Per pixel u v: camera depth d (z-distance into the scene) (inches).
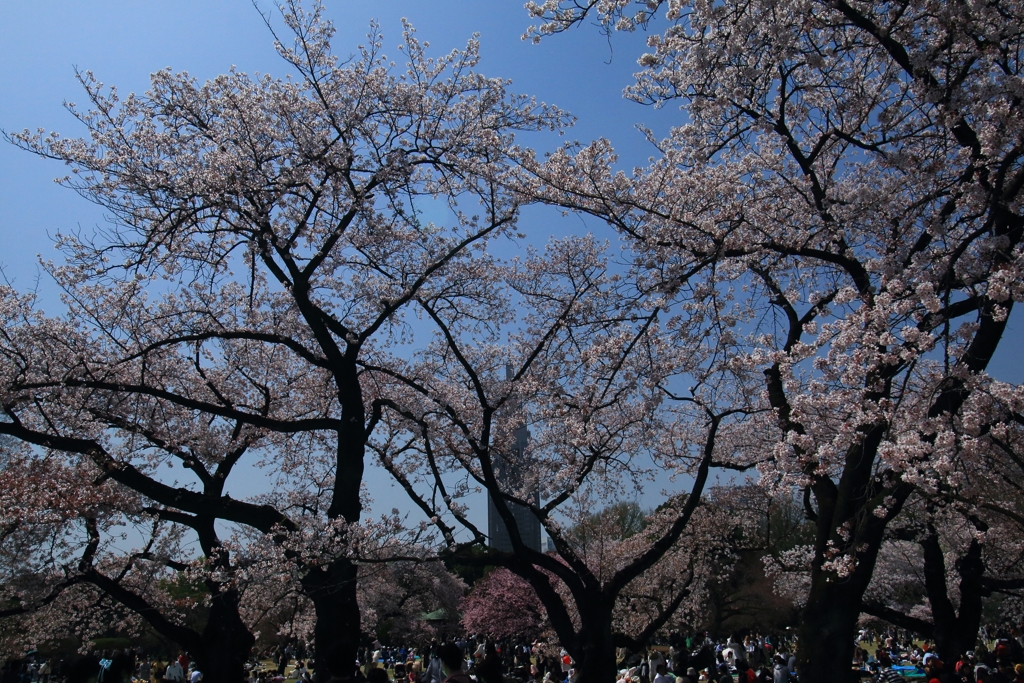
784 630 1347.2
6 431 441.7
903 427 264.2
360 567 428.5
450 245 504.7
